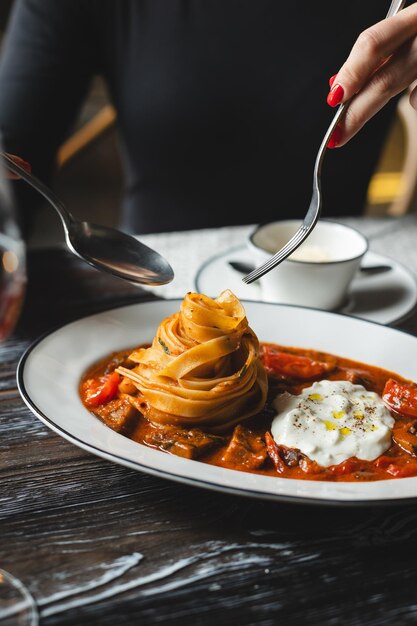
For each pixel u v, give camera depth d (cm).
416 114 98
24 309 56
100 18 85
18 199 78
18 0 88
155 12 84
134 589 34
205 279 61
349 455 41
